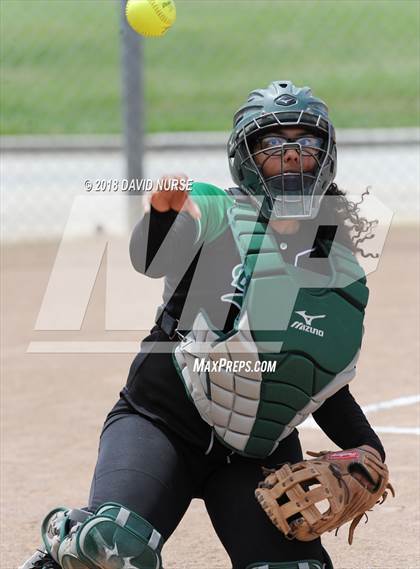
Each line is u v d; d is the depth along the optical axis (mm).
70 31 58938
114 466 9500
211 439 9820
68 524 9414
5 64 57906
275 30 64250
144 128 29938
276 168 9719
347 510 9609
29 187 40969
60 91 58344
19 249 31031
